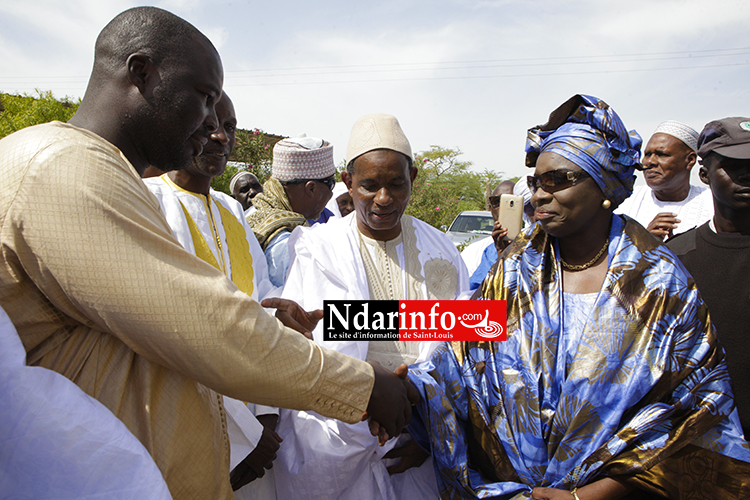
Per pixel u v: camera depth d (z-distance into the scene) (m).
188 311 1.13
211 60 1.34
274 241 2.90
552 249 1.80
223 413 1.49
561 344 1.68
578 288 1.74
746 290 2.09
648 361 1.56
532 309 1.74
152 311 1.10
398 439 2.07
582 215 1.63
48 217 1.06
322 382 1.32
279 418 2.29
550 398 1.65
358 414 1.42
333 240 2.20
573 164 1.60
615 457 1.53
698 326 1.61
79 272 1.07
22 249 1.08
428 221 12.06
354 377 1.41
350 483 2.02
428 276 2.23
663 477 1.53
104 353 1.20
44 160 1.08
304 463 2.02
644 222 3.68
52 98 13.22
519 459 1.68
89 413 1.07
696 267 2.28
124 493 1.09
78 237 1.06
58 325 1.17
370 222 2.06
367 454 2.01
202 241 2.15
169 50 1.26
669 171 3.42
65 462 1.03
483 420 1.78
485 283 1.88
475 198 28.33
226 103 2.22
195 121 1.33
